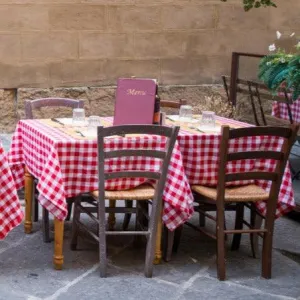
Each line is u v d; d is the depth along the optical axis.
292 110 6.77
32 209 5.15
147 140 4.36
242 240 5.16
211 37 9.05
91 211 4.61
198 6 8.89
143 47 8.77
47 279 4.23
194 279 4.34
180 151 4.45
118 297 4.00
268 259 4.39
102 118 5.36
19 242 4.90
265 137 4.60
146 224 4.89
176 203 4.33
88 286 4.14
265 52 9.37
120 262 4.57
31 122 4.96
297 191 6.35
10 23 8.13
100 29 8.52
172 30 8.84
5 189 4.23
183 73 9.01
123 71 8.74
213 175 4.60
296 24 9.45
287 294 4.15
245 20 9.17
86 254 4.69
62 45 8.40
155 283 4.24
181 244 5.02
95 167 4.29
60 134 4.44
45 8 8.23
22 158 5.05
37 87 8.39
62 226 4.34
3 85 8.26
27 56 8.28
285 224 5.61
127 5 8.58
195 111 7.50
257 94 6.66
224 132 4.11
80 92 8.57
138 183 4.42
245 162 4.60
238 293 4.14
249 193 4.48
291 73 5.12
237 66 7.32
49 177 4.16
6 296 3.96
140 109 4.52
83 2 8.38
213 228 5.44
